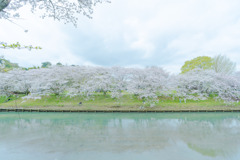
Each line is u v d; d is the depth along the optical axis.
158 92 20.48
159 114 15.74
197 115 15.24
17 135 9.09
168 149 6.94
